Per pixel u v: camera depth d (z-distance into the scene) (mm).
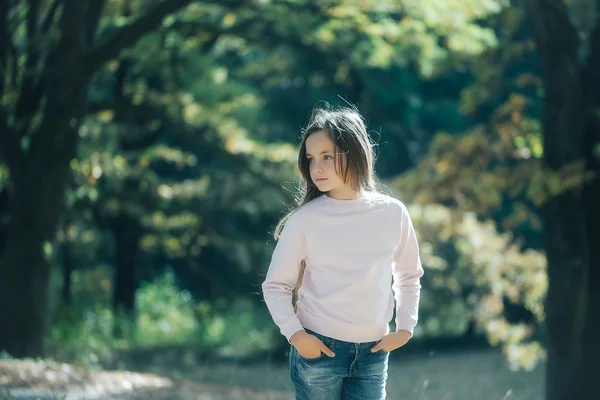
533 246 29219
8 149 13766
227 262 33469
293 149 18547
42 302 13781
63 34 13508
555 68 13055
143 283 31312
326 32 15680
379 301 3568
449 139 15461
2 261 13711
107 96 20641
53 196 13750
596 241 13328
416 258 3744
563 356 13367
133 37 13578
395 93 28703
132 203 21469
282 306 3547
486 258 16328
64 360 15766
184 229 25453
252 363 21562
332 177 3580
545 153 13344
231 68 24719
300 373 3586
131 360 19859
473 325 28047
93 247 28000
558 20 12859
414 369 21109
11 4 14273
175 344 24859
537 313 16344
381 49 16062
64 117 13656
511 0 14188
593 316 13289
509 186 14320
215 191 24078
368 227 3574
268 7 15055
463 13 14359
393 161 30719
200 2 14867
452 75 29391
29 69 14375
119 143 22297
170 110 16516
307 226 3574
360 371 3561
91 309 24688
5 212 15422
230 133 17344
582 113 13195
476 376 19578
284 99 30031
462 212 15539
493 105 26781
